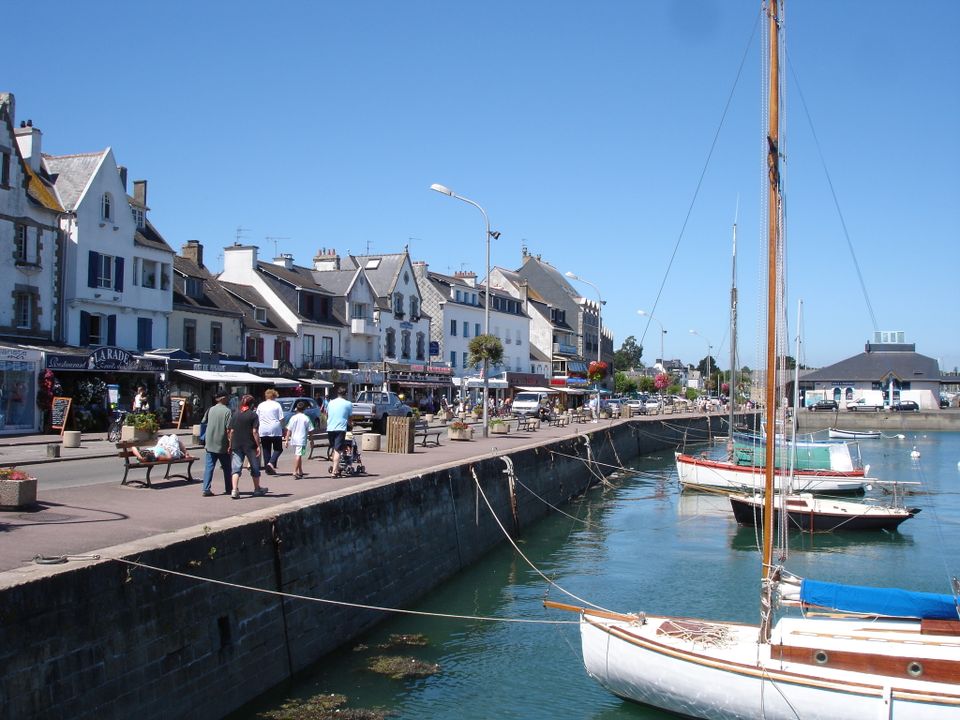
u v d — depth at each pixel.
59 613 7.70
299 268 61.19
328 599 12.98
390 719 10.64
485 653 13.48
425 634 14.36
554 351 90.31
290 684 11.59
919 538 24.91
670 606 16.59
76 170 38.25
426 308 69.94
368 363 57.91
